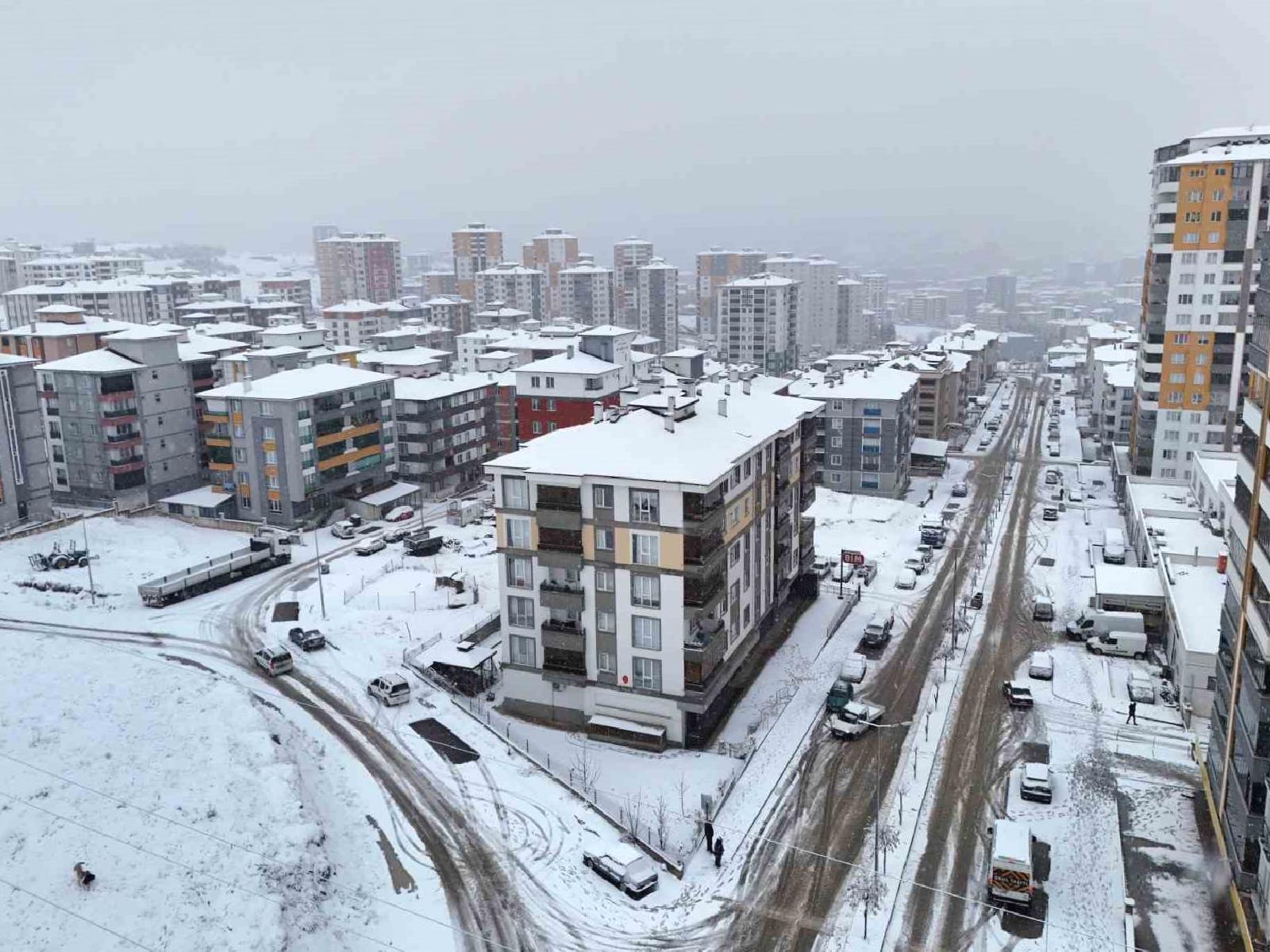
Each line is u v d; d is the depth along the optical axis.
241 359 139.88
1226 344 119.38
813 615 88.44
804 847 53.97
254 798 55.56
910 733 66.56
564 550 65.12
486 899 49.97
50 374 122.31
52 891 46.88
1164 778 60.44
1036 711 69.56
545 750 64.81
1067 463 161.88
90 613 87.38
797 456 87.00
